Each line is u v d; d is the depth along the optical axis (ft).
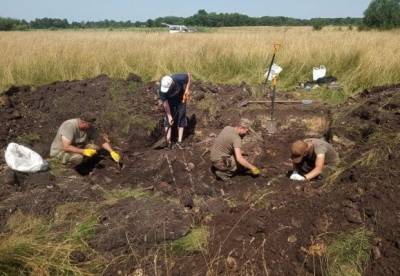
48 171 16.98
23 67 31.96
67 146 17.52
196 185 16.52
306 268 11.01
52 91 26.66
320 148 15.61
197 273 11.14
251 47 37.35
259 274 10.87
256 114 23.97
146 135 21.80
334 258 11.13
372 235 11.49
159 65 33.86
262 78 32.40
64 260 11.51
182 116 20.94
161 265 11.57
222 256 11.49
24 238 11.82
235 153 16.89
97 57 34.83
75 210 13.61
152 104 25.17
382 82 28.76
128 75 31.12
